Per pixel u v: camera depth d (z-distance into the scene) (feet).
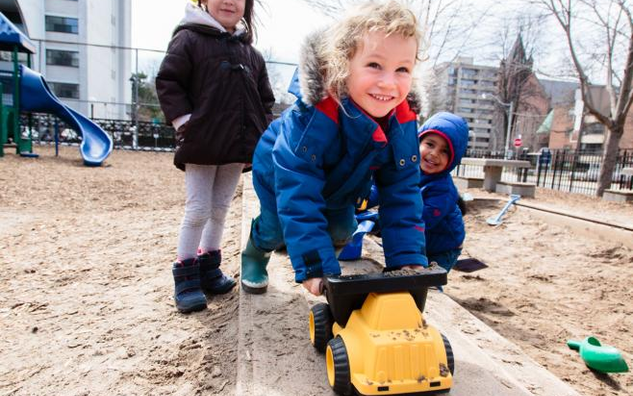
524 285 12.19
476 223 20.11
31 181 25.21
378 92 4.89
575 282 12.53
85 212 18.35
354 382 4.58
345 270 9.70
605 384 7.07
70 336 7.36
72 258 11.84
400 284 4.89
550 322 9.64
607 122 32.50
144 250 12.71
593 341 8.00
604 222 16.60
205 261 8.80
